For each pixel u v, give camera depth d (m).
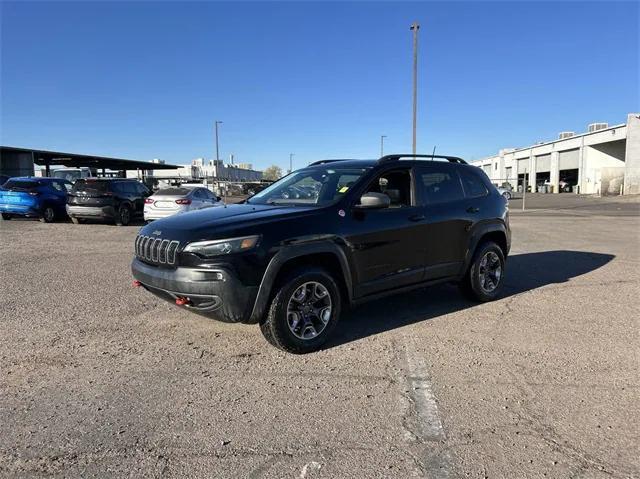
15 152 35.19
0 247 10.77
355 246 4.73
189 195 15.97
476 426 3.22
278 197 5.38
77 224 16.70
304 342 4.41
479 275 6.13
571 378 3.97
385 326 5.26
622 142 52.44
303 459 2.85
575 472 2.74
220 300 4.05
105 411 3.38
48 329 5.05
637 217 21.42
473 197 6.11
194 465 2.78
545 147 63.53
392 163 5.34
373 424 3.24
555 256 10.09
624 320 5.52
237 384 3.81
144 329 5.07
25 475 2.67
